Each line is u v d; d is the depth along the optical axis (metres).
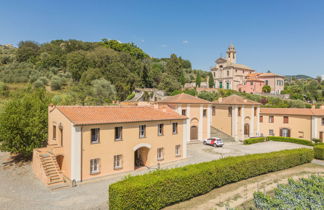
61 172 23.72
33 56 107.44
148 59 146.12
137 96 82.56
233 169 22.55
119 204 14.89
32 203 18.55
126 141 26.23
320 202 16.75
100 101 63.34
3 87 66.94
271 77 103.19
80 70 93.12
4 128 28.36
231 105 50.38
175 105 43.53
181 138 32.22
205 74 147.75
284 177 25.19
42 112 30.81
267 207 15.85
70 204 18.34
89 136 23.52
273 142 47.50
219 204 17.98
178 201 18.52
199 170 19.73
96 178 23.86
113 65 92.06
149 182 16.47
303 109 49.75
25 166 28.73
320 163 31.88
